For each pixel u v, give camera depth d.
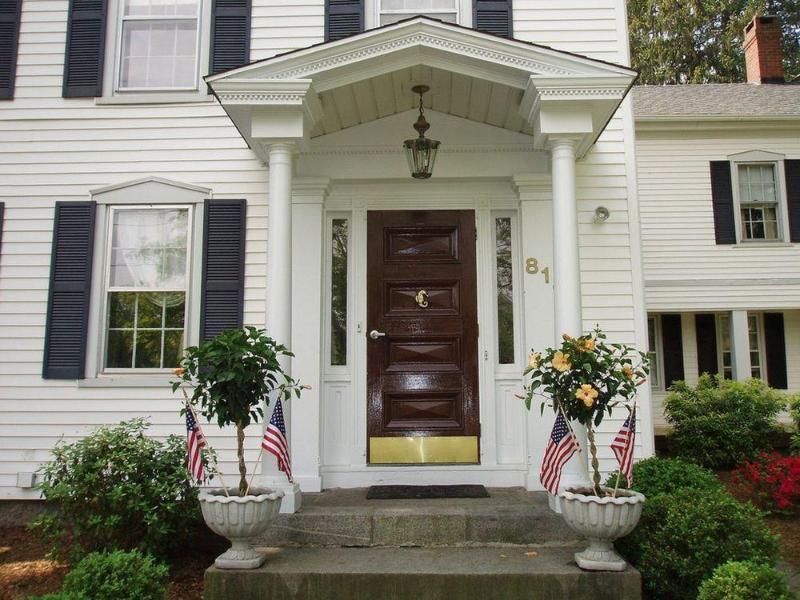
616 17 5.88
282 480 4.43
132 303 5.80
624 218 5.70
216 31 6.00
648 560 3.86
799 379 11.91
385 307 5.75
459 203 5.84
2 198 5.88
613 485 4.52
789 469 5.75
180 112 5.92
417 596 3.71
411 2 6.04
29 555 4.92
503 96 5.13
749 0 21.72
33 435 5.59
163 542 4.51
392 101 5.48
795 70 23.02
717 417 8.14
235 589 3.74
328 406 5.62
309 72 4.61
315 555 4.08
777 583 3.16
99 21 6.04
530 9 5.93
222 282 5.70
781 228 11.41
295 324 5.53
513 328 5.75
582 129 4.62
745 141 11.50
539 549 4.20
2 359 5.70
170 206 5.85
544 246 5.59
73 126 5.94
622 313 5.58
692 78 22.03
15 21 6.07
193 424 3.92
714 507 3.91
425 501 4.79
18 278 5.80
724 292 11.20
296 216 5.66
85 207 5.81
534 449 5.34
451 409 5.62
